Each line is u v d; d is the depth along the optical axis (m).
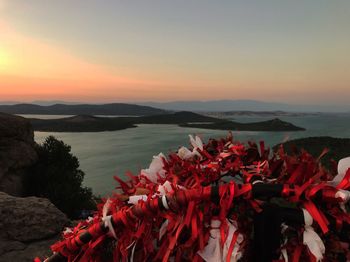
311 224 1.13
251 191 1.17
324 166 1.29
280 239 1.18
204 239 1.19
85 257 1.36
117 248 1.33
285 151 1.38
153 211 1.25
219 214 1.21
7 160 17.41
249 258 1.20
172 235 1.23
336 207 1.17
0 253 5.05
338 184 1.20
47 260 1.47
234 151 1.51
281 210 1.16
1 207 5.59
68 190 17.83
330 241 1.18
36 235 5.46
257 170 1.37
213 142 1.71
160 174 1.58
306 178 1.21
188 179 1.43
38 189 18.81
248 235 1.20
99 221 1.44
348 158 1.22
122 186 1.61
